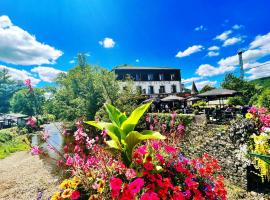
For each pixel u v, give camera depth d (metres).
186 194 2.60
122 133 2.96
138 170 2.72
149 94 39.38
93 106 24.55
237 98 20.56
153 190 2.47
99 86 24.25
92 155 3.04
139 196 2.37
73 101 26.67
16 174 11.84
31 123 3.46
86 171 2.79
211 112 16.02
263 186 6.02
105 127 2.99
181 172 2.90
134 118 2.87
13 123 52.47
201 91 39.19
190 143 10.34
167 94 40.69
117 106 21.48
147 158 2.77
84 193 2.64
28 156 17.00
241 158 6.41
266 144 5.11
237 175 6.47
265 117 7.00
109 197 2.48
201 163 3.50
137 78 40.19
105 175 2.65
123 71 39.22
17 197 8.30
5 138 28.28
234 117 12.44
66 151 3.29
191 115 14.67
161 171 2.71
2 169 13.52
